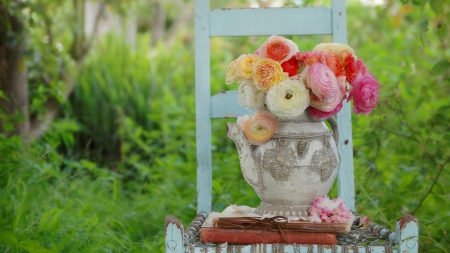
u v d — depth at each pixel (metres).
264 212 1.80
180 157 4.81
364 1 5.54
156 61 6.50
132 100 5.68
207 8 2.23
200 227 1.90
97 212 3.06
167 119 5.16
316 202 1.75
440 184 2.87
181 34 9.29
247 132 1.76
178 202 3.38
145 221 3.11
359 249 1.61
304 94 1.66
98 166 5.14
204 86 2.21
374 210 2.87
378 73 3.92
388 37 4.67
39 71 4.33
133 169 5.05
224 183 3.40
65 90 4.60
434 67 2.60
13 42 3.72
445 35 2.65
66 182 3.42
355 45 5.16
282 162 1.74
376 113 3.03
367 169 2.98
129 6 5.51
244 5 7.22
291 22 2.23
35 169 3.34
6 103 3.78
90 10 7.48
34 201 2.94
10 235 2.03
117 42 6.31
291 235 1.65
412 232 1.60
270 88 1.68
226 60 6.04
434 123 2.78
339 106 1.76
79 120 5.45
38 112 4.12
